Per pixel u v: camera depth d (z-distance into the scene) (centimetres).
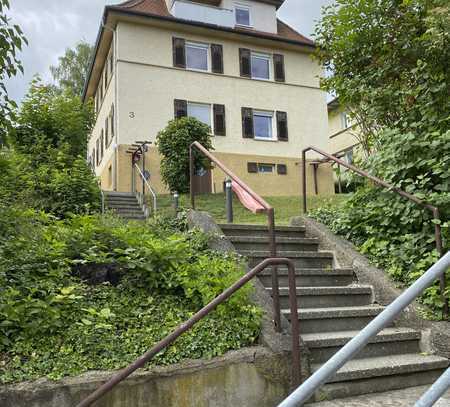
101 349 335
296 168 1973
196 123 1409
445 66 587
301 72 2081
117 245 467
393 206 533
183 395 325
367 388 364
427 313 438
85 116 1373
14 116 345
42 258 421
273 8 2173
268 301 418
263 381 347
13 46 326
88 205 928
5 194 504
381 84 680
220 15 1969
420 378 385
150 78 1772
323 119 2073
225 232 568
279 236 605
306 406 336
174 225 597
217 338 360
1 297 340
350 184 647
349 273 524
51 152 1146
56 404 293
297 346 343
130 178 1659
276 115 1984
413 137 525
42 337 336
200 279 407
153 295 414
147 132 1722
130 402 310
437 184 517
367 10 678
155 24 1814
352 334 411
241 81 1945
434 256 466
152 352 279
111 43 1878
